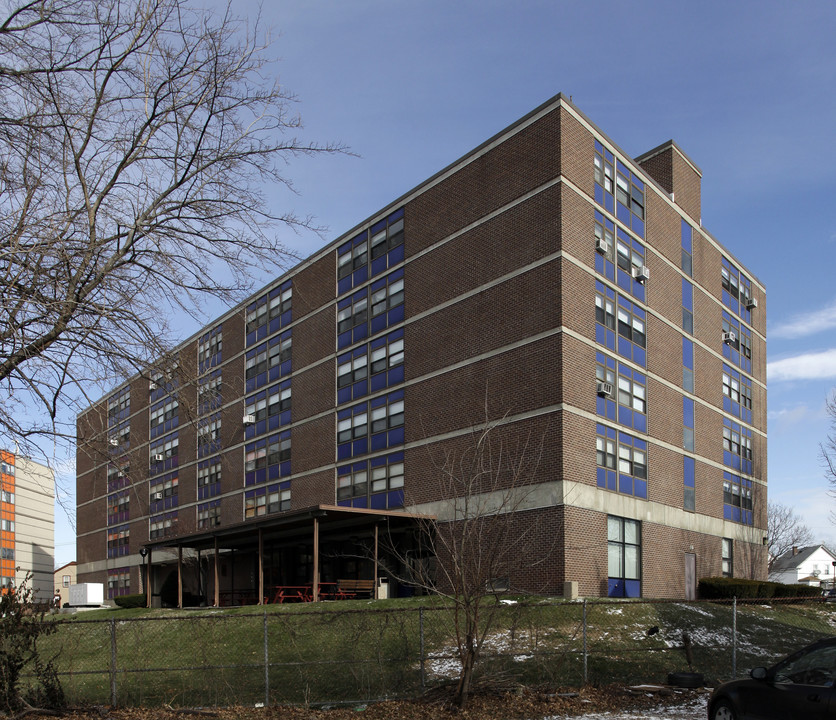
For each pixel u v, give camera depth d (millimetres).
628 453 32000
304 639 21656
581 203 31000
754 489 42969
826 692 10484
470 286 33031
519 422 29844
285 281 45750
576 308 29906
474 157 33812
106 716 13547
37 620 14242
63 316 11148
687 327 38156
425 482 33500
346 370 39781
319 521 32938
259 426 46500
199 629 24781
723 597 34281
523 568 28531
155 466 58062
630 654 19141
